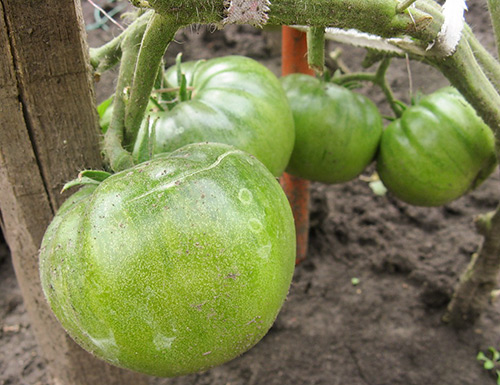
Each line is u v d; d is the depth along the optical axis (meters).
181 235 0.21
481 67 0.30
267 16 0.22
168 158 0.23
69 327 0.23
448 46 0.25
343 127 0.37
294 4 0.22
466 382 0.42
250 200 0.22
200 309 0.21
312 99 0.37
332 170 0.39
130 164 0.25
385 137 0.38
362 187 0.59
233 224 0.22
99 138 0.28
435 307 0.47
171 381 0.44
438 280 0.47
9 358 0.47
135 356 0.22
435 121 0.36
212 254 0.21
